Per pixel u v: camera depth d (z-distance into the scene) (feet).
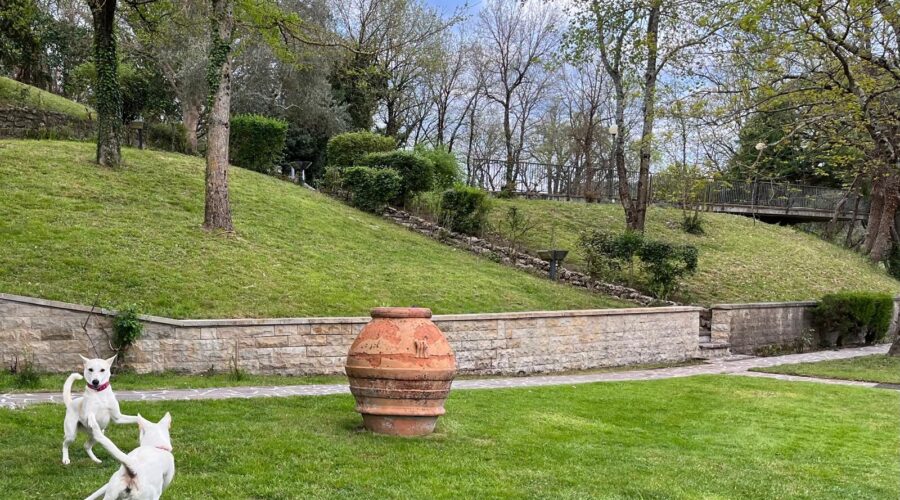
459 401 37.04
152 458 16.67
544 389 43.06
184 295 45.73
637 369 57.36
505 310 57.93
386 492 21.06
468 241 77.20
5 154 64.13
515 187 107.96
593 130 165.48
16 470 21.31
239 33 61.67
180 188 67.41
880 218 126.82
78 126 85.30
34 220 50.67
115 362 39.55
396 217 81.25
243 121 88.07
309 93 114.21
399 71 139.85
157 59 102.68
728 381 49.90
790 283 88.69
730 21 59.98
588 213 98.84
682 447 30.19
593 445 29.30
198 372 41.27
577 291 70.38
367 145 92.32
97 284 43.88
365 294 53.57
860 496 24.16
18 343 38.27
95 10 65.36
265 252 56.90
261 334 42.86
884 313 83.51
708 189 115.24
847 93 56.59
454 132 168.86
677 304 73.72
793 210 127.54
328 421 30.07
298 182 89.86
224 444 25.16
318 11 112.57
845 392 46.16
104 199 59.06
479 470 23.97
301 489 20.88
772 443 31.53
